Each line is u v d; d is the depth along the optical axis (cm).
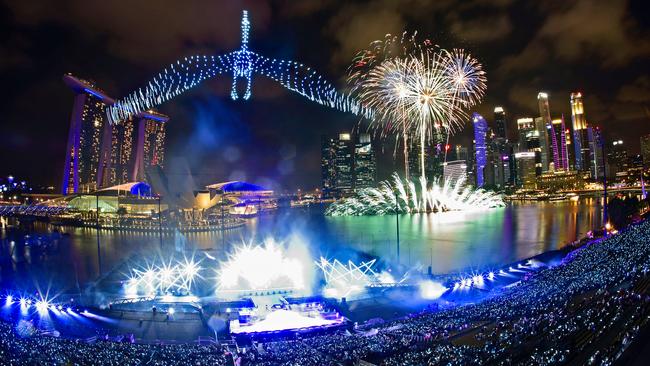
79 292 7944
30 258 14125
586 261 7088
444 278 8431
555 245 15588
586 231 19238
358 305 6756
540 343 3319
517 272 9012
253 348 4472
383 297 7181
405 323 5144
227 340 5131
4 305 6594
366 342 4212
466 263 12256
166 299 7094
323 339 4675
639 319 3152
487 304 5419
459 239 17950
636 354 2505
